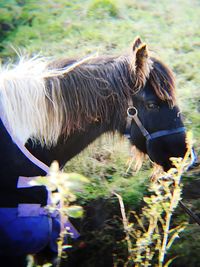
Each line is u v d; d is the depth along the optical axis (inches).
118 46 154.9
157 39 159.8
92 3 173.6
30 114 95.2
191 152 102.0
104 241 114.3
